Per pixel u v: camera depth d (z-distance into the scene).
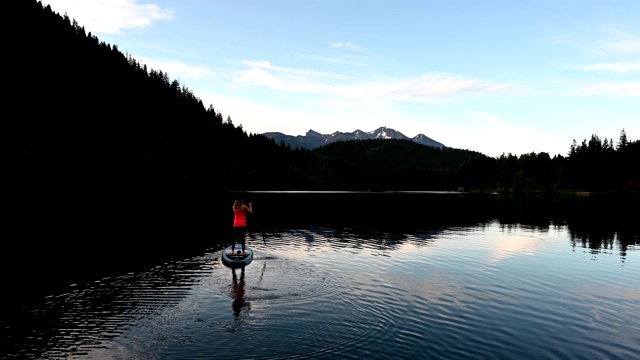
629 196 120.31
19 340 9.77
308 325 10.86
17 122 131.00
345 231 32.50
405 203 80.19
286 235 29.73
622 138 148.38
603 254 23.09
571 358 9.19
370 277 16.58
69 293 13.89
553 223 41.50
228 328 10.59
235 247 20.28
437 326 11.05
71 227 31.88
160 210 50.97
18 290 14.27
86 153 132.62
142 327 10.66
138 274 16.69
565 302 13.62
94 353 9.05
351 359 8.83
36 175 100.62
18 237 26.50
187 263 19.08
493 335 10.49
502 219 45.78
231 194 119.88
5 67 158.25
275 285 14.94
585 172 149.75
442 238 29.00
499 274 17.73
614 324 11.53
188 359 8.75
